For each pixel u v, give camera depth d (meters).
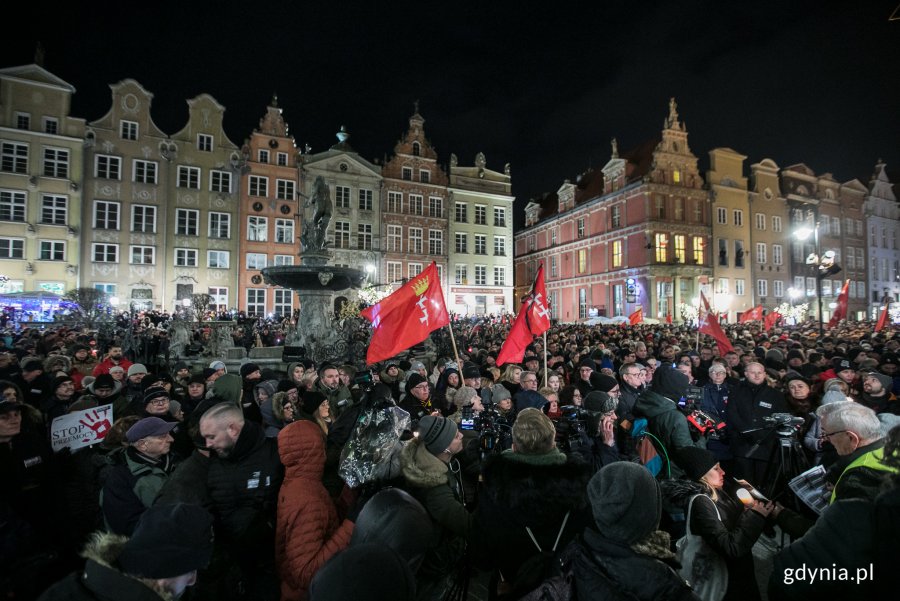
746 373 5.95
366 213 45.66
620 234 48.12
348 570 1.61
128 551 1.95
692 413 5.12
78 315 25.95
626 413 5.88
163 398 4.87
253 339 20.25
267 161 41.59
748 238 49.44
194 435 3.77
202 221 39.31
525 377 6.69
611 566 2.15
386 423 3.31
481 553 2.80
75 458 4.14
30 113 34.72
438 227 49.56
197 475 3.24
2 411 3.58
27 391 7.17
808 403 5.97
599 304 51.03
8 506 2.93
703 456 3.32
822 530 2.28
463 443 4.50
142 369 7.50
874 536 2.08
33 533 2.98
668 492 3.20
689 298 46.09
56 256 34.78
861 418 3.10
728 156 49.44
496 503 2.72
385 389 4.61
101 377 6.46
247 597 3.12
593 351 11.91
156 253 37.75
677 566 2.42
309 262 15.30
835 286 54.66
